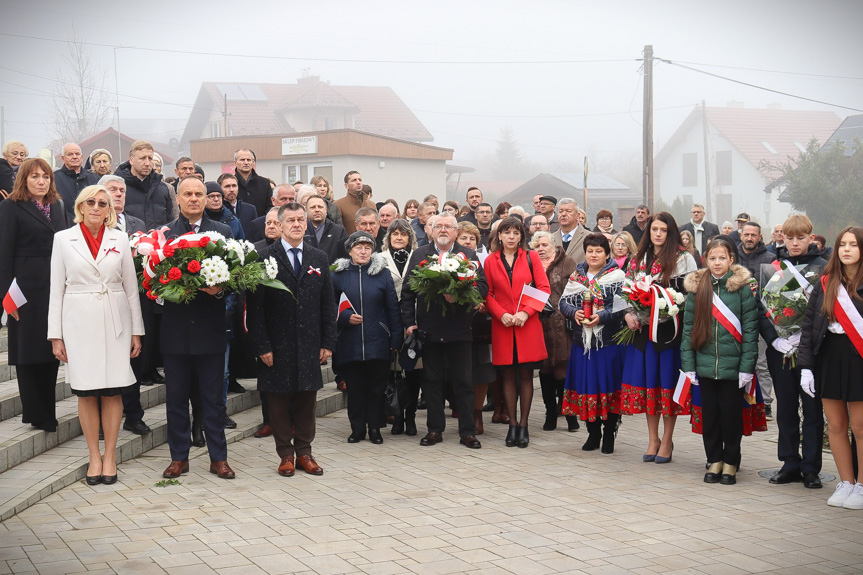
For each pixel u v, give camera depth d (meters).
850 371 6.26
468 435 8.21
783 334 6.85
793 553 5.26
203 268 6.36
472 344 8.60
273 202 9.45
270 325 6.96
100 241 6.50
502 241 8.34
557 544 5.36
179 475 6.81
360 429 8.36
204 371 6.83
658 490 6.71
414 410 8.77
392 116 66.50
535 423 9.55
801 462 7.04
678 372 7.54
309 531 5.55
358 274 8.13
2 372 8.16
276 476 6.95
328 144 27.47
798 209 37.50
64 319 6.39
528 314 8.09
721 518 5.98
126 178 8.70
